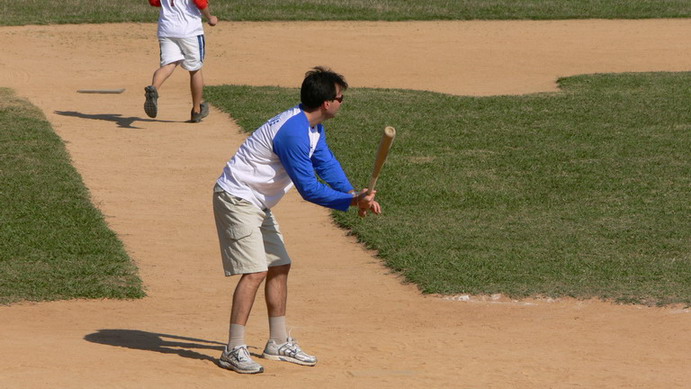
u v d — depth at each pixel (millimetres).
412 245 35594
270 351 22422
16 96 58875
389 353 23484
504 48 80000
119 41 78250
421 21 90438
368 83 67250
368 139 50344
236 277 32938
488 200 41250
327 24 88062
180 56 52156
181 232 37562
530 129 53000
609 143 50188
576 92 62594
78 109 56594
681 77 67375
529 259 34000
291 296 30500
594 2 99312
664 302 29375
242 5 93812
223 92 60812
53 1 93000
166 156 47438
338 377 20719
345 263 34438
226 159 47219
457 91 65250
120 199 40938
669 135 51812
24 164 44219
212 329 26172
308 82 20703
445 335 25734
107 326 26234
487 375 21328
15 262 32844
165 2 51656
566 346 24781
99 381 18922
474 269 32844
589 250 35062
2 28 80938
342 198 21016
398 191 42094
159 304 29500
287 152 20625
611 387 20656
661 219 38781
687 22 92125
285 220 39531
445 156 47594
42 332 24953
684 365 22984
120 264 33188
